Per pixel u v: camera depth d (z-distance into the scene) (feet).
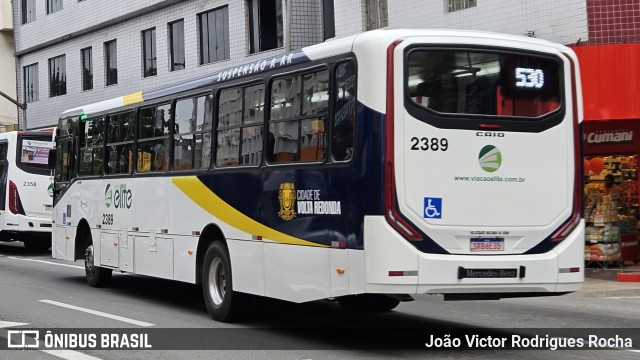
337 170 27.27
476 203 26.91
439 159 26.50
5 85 148.25
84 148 49.34
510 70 27.94
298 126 29.68
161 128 40.40
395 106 26.07
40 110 125.39
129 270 42.93
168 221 38.91
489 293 27.40
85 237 49.49
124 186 43.60
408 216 25.98
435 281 26.04
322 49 28.71
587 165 57.52
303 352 27.99
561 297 43.60
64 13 117.19
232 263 33.58
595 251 56.59
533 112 28.17
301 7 78.18
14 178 72.28
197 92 37.17
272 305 39.47
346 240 26.71
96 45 109.81
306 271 28.76
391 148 25.90
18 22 130.72
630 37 53.36
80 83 114.11
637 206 57.41
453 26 60.64
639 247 57.77
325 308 39.29
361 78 26.53
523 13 56.34
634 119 54.39
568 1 54.03
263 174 31.53
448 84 26.94
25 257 71.36
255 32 82.23
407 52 26.43
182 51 92.73
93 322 34.78
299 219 29.19
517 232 27.50
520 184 27.68
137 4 99.30
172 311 38.24
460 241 26.66
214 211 34.94
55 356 27.78
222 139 34.88
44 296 43.80
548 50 28.63
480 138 27.14
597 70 53.26
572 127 28.86
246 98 33.30
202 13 88.79
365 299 35.06
